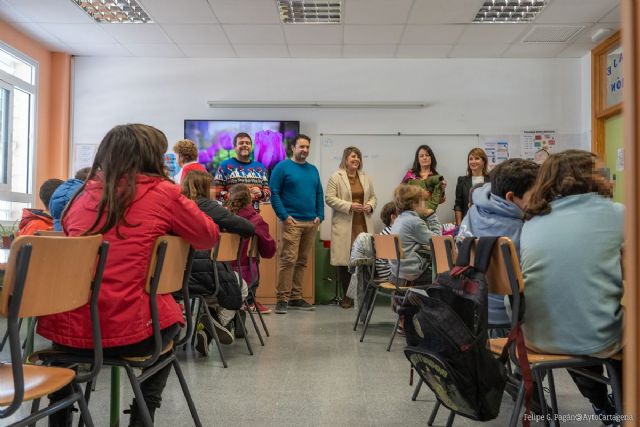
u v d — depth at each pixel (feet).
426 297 5.28
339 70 20.86
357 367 9.97
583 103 20.52
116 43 19.60
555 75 20.74
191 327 6.22
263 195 17.98
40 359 5.00
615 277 4.98
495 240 5.18
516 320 4.94
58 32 18.57
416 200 12.74
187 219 5.54
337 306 18.54
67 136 20.79
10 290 3.58
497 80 20.79
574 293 5.02
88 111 20.85
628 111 2.06
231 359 10.57
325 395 8.20
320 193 18.08
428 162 19.98
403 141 20.79
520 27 17.85
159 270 5.13
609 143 19.30
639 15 2.00
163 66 20.98
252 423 6.94
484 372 5.00
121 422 6.82
